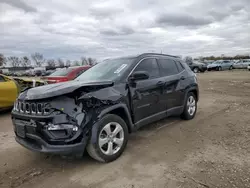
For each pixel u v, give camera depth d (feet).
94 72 13.41
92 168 9.78
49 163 10.47
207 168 9.37
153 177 8.81
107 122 10.00
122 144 10.82
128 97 11.26
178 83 15.64
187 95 16.88
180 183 8.29
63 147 8.68
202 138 13.14
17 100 10.18
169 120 17.52
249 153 10.72
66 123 8.77
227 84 45.34
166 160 10.32
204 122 16.70
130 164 10.02
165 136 13.75
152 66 13.83
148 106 12.72
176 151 11.34
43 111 8.82
